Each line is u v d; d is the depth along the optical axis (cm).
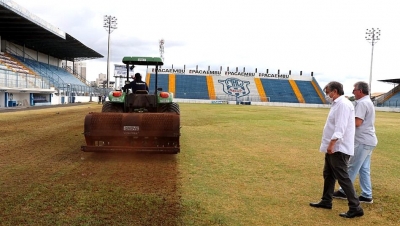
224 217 446
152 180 614
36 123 1593
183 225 413
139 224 411
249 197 536
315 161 839
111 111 977
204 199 516
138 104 984
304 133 1472
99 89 6294
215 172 693
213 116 2425
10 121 1664
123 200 496
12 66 3962
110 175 643
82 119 1861
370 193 533
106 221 416
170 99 990
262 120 2164
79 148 927
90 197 505
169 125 775
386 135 1520
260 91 7844
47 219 418
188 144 1056
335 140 459
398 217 473
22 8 3616
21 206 461
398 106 5956
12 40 4991
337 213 483
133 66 1088
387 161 876
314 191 580
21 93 3622
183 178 635
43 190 534
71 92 5072
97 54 6606
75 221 413
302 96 7788
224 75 8444
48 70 5422
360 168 538
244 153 927
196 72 8344
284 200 529
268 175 682
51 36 4719
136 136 770
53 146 951
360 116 510
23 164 717
